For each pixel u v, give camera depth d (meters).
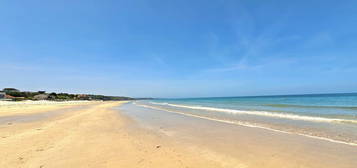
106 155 4.89
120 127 9.52
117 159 4.60
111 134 7.62
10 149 5.25
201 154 5.06
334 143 5.94
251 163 4.38
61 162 4.36
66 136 7.03
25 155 4.79
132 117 14.52
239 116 13.73
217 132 8.13
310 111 15.84
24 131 7.89
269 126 9.27
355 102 28.00
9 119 12.20
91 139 6.64
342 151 5.13
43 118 12.84
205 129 8.90
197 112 18.20
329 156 4.77
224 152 5.23
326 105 22.62
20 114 15.77
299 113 14.44
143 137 7.14
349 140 6.24
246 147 5.71
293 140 6.43
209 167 4.14
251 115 14.14
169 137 7.18
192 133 7.97
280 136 7.09
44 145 5.73
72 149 5.37
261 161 4.50
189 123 10.94
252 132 7.97
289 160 4.55
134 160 4.54
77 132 7.88
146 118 13.77
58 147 5.54
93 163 4.32
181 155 4.96
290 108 19.67
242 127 9.23
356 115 12.42
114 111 21.33
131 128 9.24
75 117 13.73
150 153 5.11
